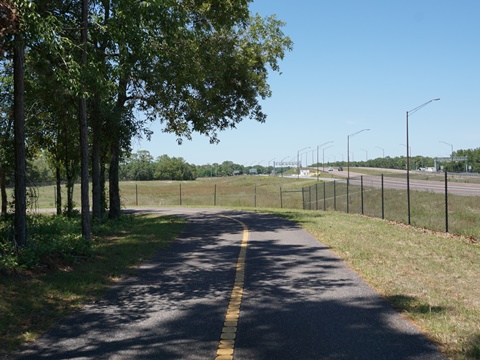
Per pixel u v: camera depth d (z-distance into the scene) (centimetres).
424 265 944
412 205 2797
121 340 517
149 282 833
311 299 682
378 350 466
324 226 1808
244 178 13062
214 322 579
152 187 9188
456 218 2120
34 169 3019
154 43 1750
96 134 1948
